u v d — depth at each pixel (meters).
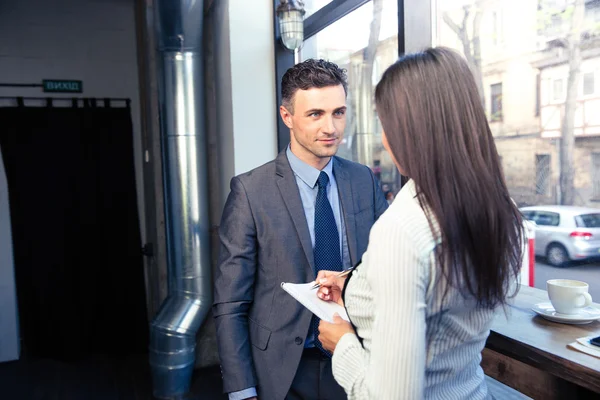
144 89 3.76
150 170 3.61
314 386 1.36
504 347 0.97
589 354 0.86
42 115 3.83
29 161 3.81
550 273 1.59
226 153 2.95
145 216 4.05
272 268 1.38
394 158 0.78
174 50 2.82
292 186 1.42
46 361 3.78
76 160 3.90
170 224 2.96
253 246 1.40
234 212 1.42
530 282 1.63
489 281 0.71
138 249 4.05
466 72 0.73
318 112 1.34
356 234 1.45
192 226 2.95
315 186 1.46
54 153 3.86
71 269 3.89
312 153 1.39
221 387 3.10
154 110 3.41
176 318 2.95
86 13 3.92
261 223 1.39
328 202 1.44
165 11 2.65
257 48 2.75
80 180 3.91
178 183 2.91
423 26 1.63
